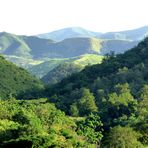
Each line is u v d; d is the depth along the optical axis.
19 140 97.25
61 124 148.25
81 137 135.00
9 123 123.88
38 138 98.56
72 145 115.25
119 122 176.38
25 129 112.06
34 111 160.00
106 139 118.50
